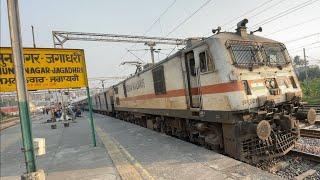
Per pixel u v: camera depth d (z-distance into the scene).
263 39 9.59
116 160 9.08
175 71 11.07
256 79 8.23
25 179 5.73
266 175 6.35
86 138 14.91
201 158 8.16
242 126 7.79
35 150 6.08
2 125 41.88
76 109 40.66
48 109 66.88
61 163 9.39
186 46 10.31
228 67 7.96
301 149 9.16
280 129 8.49
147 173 7.28
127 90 20.78
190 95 10.14
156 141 11.67
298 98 8.99
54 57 11.73
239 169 6.89
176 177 6.74
